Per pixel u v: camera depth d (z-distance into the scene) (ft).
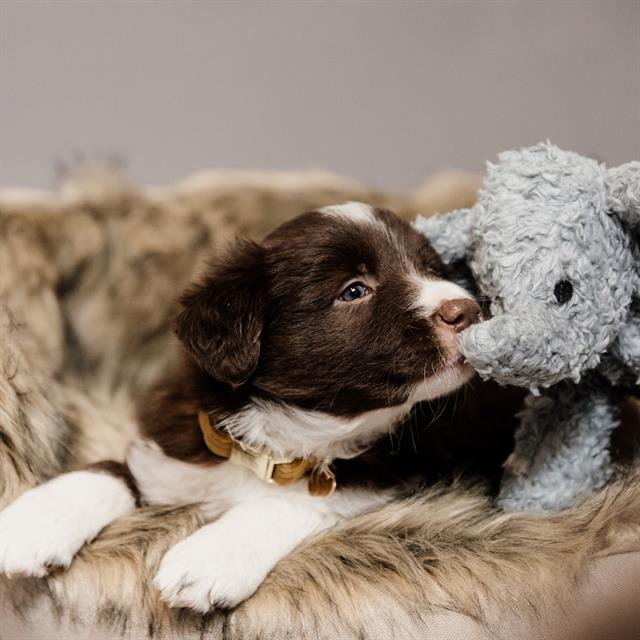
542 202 2.89
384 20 4.77
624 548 2.93
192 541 2.96
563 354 2.84
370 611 2.89
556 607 2.88
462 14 4.77
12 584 2.95
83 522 3.01
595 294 2.88
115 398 3.60
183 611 2.89
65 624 2.94
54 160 4.27
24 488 3.15
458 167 5.04
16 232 3.57
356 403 3.05
